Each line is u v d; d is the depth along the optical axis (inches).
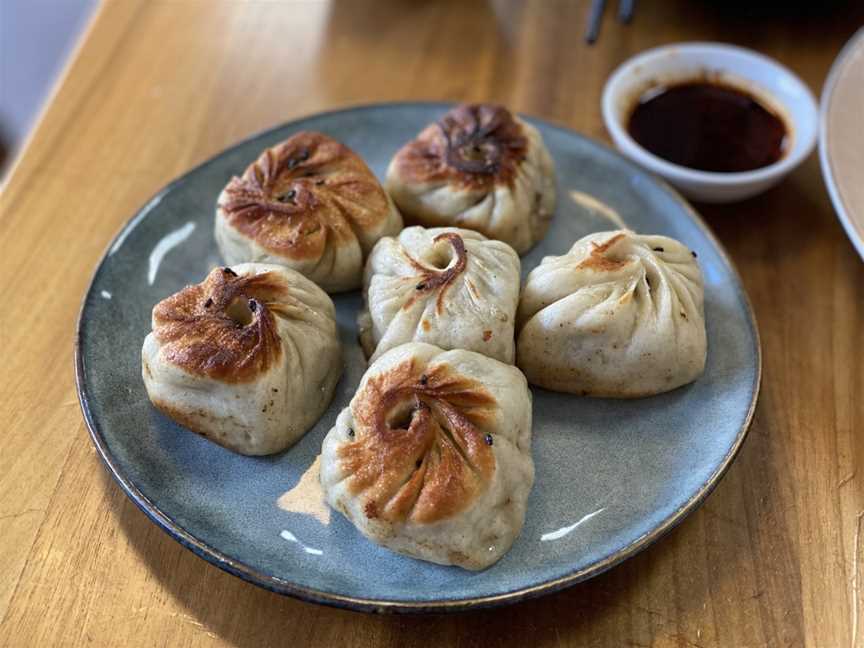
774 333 11.2
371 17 16.1
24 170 13.1
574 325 9.6
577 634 8.5
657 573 8.9
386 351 9.6
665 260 10.5
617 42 15.5
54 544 9.1
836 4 15.9
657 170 12.1
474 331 9.4
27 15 24.5
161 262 11.3
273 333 9.2
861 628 8.5
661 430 9.7
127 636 8.4
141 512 9.2
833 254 12.1
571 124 14.1
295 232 10.4
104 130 13.9
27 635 8.4
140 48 15.3
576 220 12.1
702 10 16.0
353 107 13.2
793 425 10.2
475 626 8.5
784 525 9.3
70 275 11.7
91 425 9.1
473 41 15.6
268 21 16.0
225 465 9.3
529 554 8.6
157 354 9.1
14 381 10.5
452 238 10.1
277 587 7.9
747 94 13.3
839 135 11.9
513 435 8.8
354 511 8.3
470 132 11.7
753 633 8.5
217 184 12.1
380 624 8.5
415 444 8.3
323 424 9.8
